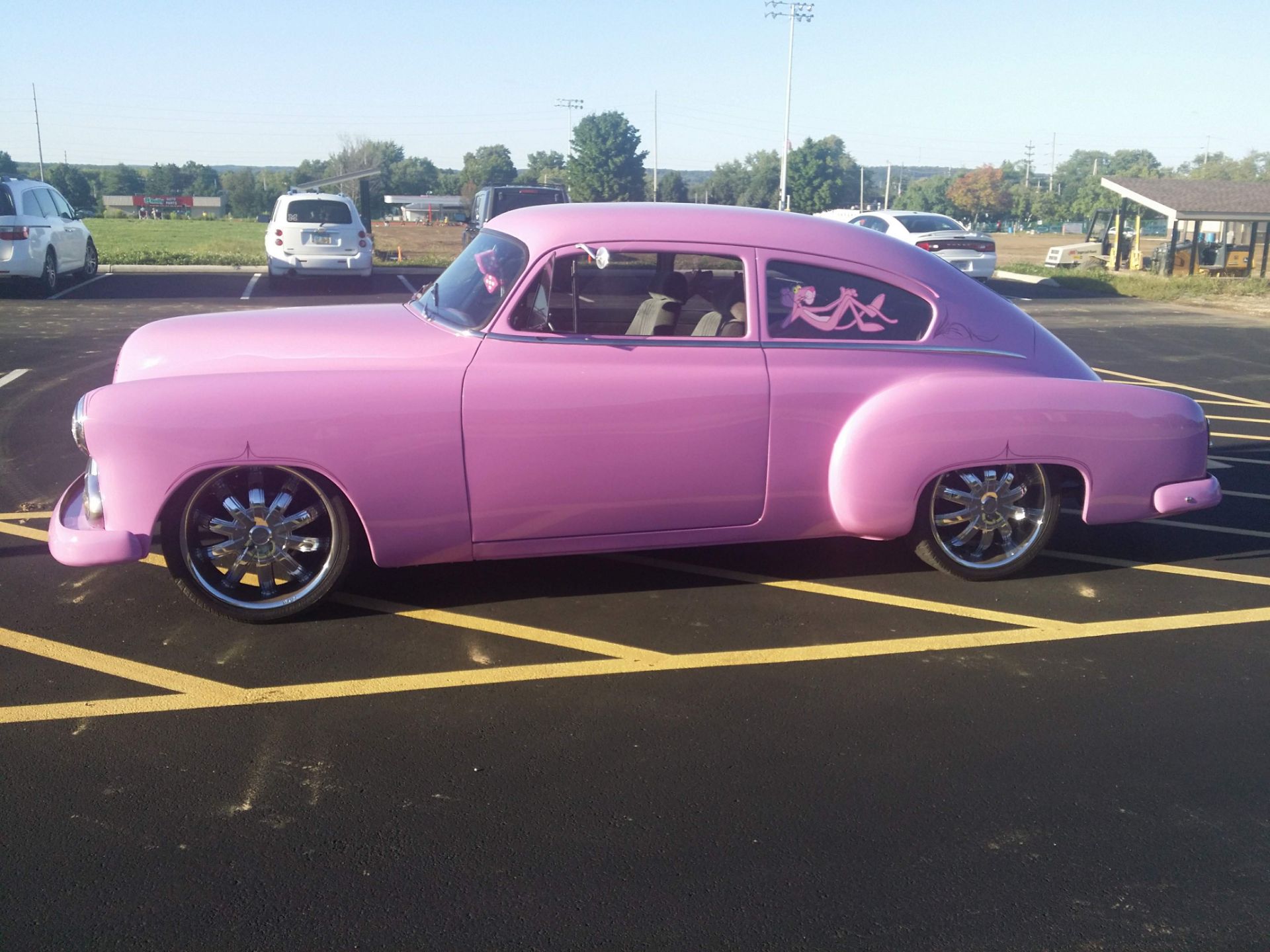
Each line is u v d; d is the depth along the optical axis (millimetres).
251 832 3057
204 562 4324
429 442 4188
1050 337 5047
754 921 2734
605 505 4434
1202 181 33094
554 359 4328
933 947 2658
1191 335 15141
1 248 14898
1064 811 3252
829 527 4762
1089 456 4844
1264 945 2688
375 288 18297
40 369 9844
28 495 6191
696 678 4070
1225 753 3605
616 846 3029
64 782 3281
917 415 4602
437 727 3668
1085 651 4391
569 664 4164
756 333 4543
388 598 4766
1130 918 2779
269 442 4062
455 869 2914
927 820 3189
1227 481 7223
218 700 3814
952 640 4469
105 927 2658
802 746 3594
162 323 4895
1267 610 4871
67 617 4484
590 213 4570
